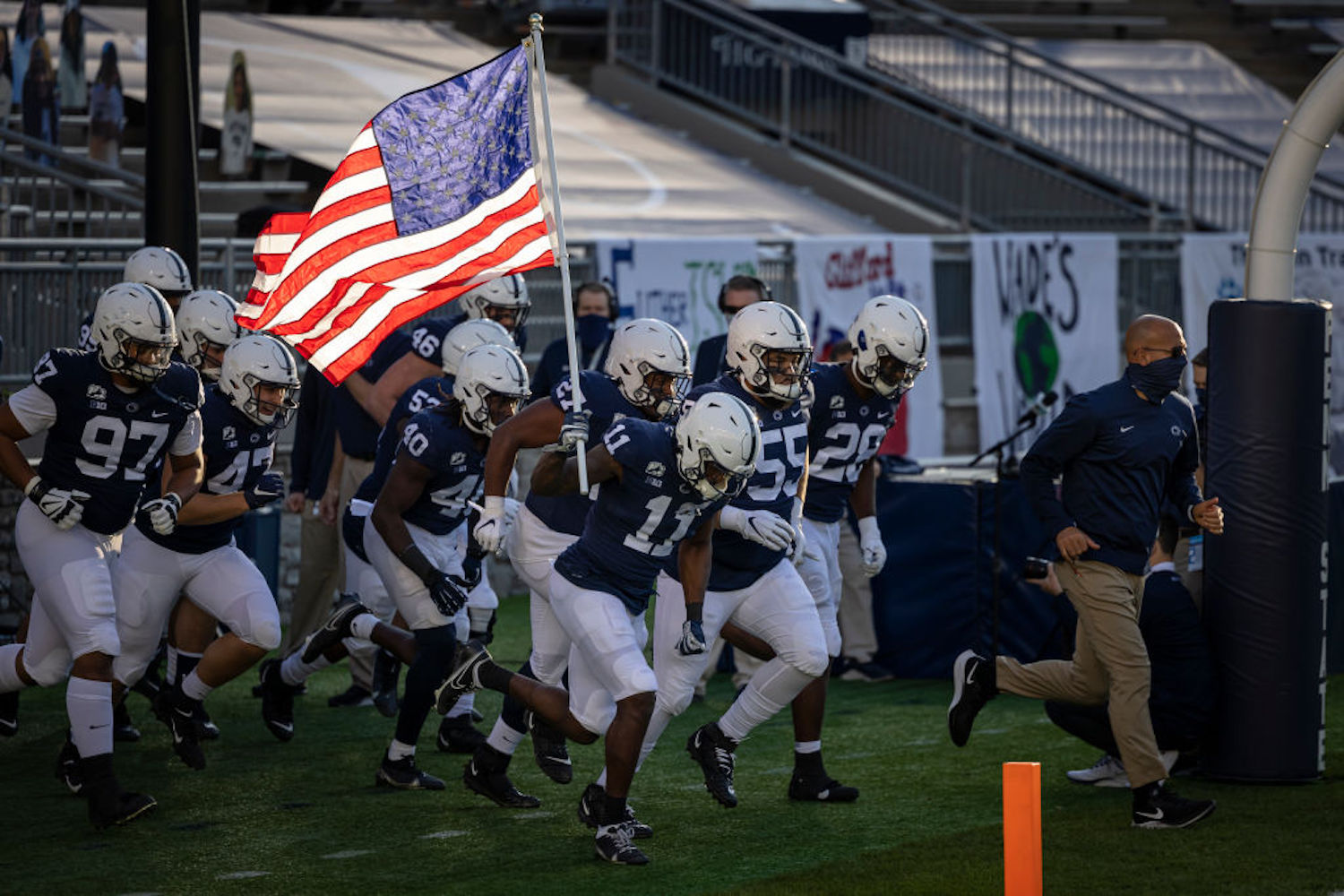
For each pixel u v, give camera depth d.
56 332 35.72
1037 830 15.41
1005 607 32.16
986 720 29.41
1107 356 50.47
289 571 38.78
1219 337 24.67
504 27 69.88
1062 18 78.25
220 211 50.12
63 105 48.00
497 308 27.97
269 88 56.72
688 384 22.94
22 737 27.83
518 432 21.81
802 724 24.11
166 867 20.95
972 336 48.78
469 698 26.81
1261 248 24.73
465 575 25.36
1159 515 23.33
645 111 63.72
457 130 23.89
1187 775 25.22
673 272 43.47
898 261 47.00
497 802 23.77
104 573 22.81
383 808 23.73
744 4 62.25
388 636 25.22
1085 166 61.91
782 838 22.28
